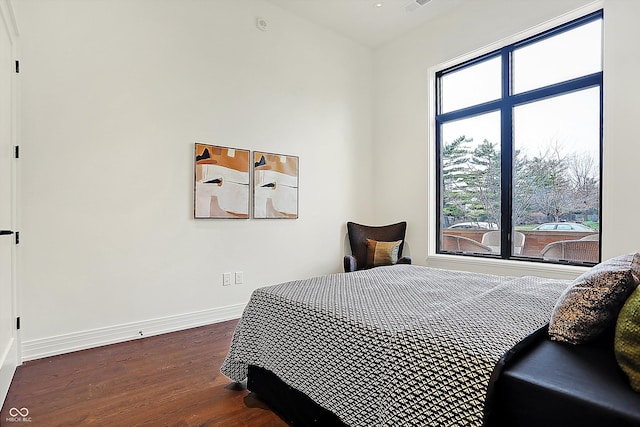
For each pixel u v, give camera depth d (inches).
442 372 45.3
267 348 72.9
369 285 84.2
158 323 122.3
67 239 106.0
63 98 105.2
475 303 64.7
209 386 83.3
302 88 162.9
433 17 162.2
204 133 133.3
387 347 51.7
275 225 153.6
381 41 183.5
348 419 55.5
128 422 68.4
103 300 112.0
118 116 114.8
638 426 31.8
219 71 137.3
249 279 145.3
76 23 107.6
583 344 47.3
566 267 123.6
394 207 180.9
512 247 143.9
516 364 42.6
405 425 47.4
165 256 124.3
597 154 121.8
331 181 173.8
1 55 81.7
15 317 94.0
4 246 83.6
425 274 98.3
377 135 189.8
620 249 108.5
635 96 106.2
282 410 70.7
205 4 134.0
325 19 163.5
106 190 112.6
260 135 148.7
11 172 91.6
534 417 38.5
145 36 120.3
